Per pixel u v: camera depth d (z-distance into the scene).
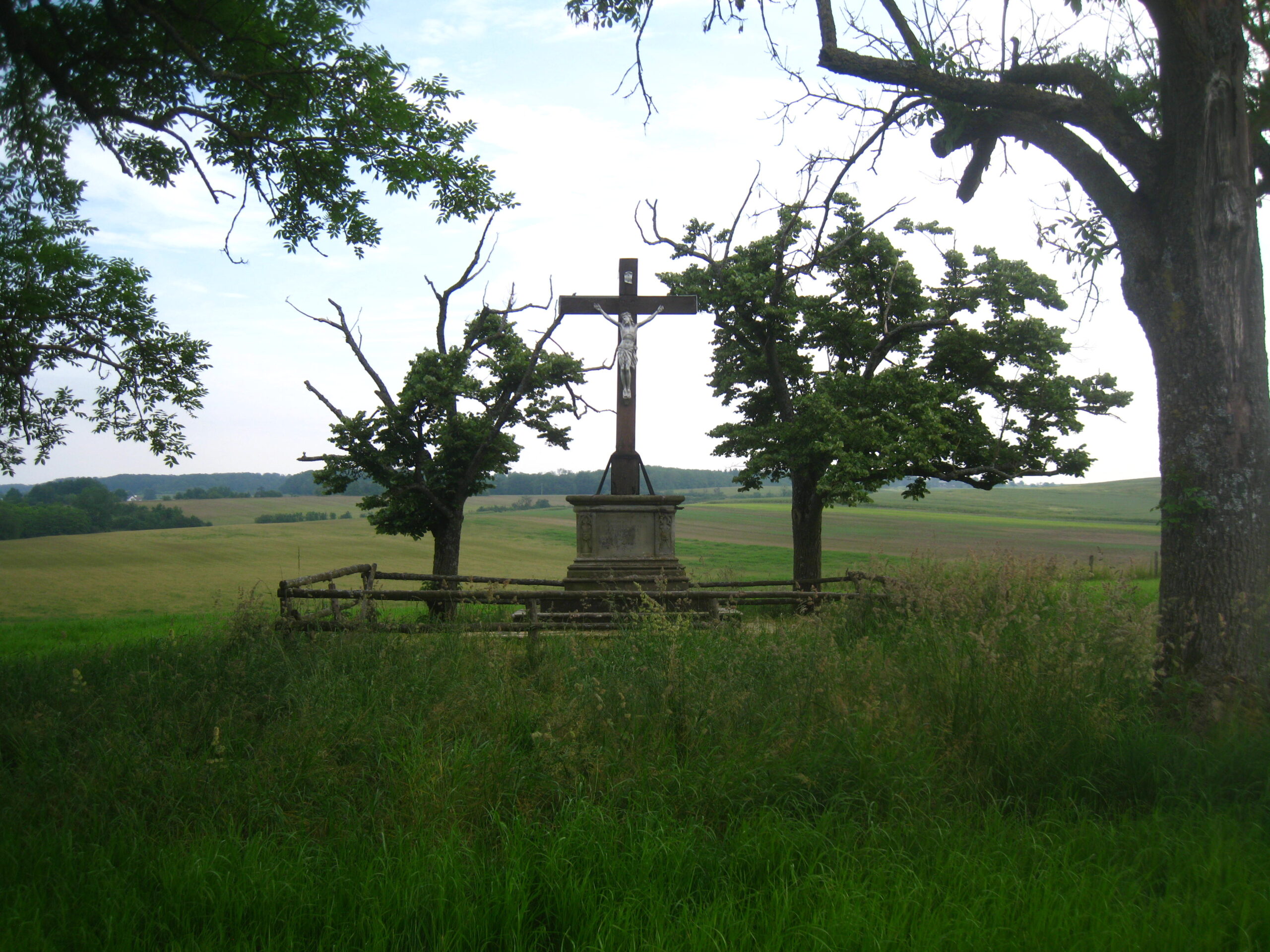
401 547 55.00
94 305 12.61
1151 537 59.50
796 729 5.41
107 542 54.84
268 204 10.65
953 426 19.03
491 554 50.41
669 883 3.91
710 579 14.67
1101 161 6.99
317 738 5.49
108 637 16.55
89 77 8.54
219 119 9.61
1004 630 6.64
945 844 4.25
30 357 12.14
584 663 7.21
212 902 3.74
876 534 60.78
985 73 7.91
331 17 9.90
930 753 5.15
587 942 3.50
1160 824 4.43
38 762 5.32
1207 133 6.26
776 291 17.36
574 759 5.08
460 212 13.41
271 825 4.68
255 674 6.86
